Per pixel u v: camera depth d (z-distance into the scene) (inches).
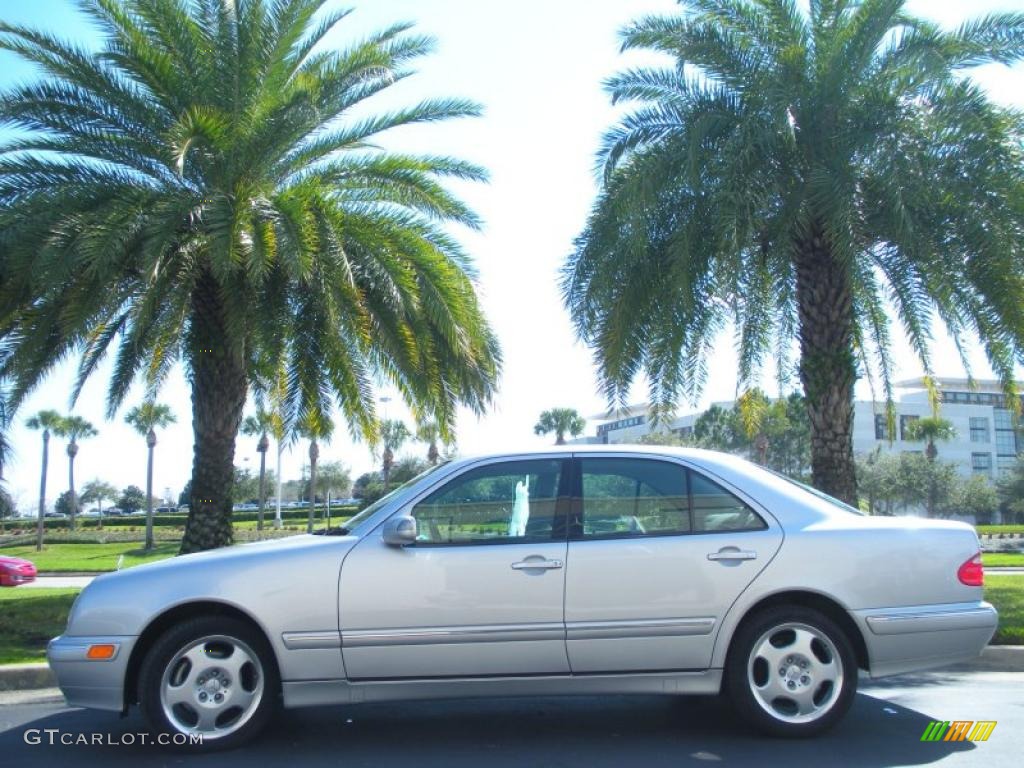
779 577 218.8
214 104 470.0
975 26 450.0
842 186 425.4
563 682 215.3
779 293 521.0
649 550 218.5
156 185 479.8
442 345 524.4
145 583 215.6
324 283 462.6
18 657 329.7
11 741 232.8
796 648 219.9
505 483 228.4
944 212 435.5
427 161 527.8
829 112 450.9
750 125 436.5
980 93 416.8
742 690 217.6
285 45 481.7
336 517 2805.1
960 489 2309.3
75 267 423.5
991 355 449.7
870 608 219.8
